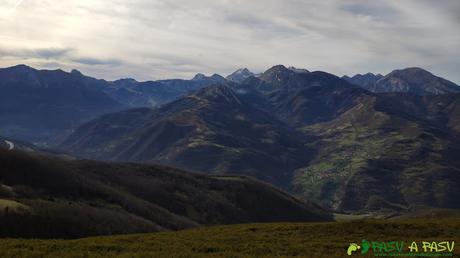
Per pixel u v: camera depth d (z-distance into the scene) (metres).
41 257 38.59
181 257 39.84
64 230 113.19
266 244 48.44
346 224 62.34
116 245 45.16
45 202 129.88
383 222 63.62
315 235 55.97
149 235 55.50
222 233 57.41
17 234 102.62
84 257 39.00
